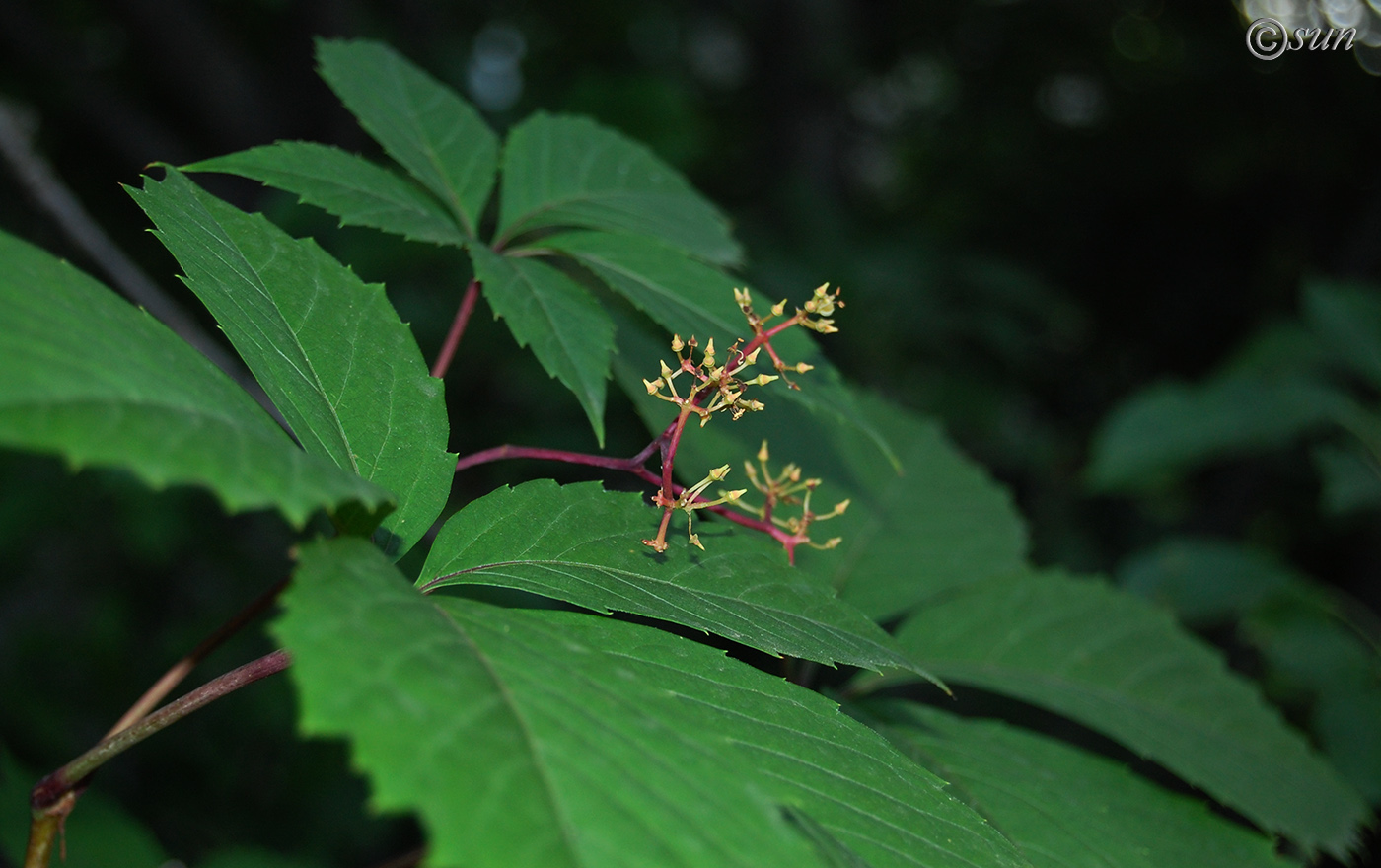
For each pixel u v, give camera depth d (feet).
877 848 3.54
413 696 2.61
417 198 5.89
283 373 4.07
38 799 3.75
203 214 4.50
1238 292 32.89
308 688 2.51
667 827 2.59
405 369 4.47
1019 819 5.35
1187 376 34.12
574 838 2.41
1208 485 28.96
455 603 3.26
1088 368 35.17
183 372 3.21
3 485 14.70
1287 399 14.33
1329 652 12.34
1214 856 5.97
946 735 6.08
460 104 6.84
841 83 33.73
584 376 5.01
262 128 20.38
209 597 16.61
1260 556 13.04
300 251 4.64
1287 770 6.85
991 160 37.24
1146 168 33.71
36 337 2.75
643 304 5.41
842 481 7.92
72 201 9.20
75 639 15.88
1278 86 28.68
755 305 5.78
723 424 7.18
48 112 18.94
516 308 5.19
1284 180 30.66
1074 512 29.81
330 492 2.82
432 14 23.52
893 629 8.48
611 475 14.56
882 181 41.45
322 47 6.48
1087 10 34.06
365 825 17.24
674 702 3.22
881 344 22.91
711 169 31.27
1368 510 22.58
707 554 4.63
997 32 36.27
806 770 3.71
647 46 33.53
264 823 16.47
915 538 7.89
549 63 28.25
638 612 4.03
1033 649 7.27
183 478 2.61
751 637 4.06
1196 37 30.83
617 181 6.87
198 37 19.60
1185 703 7.13
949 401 25.75
